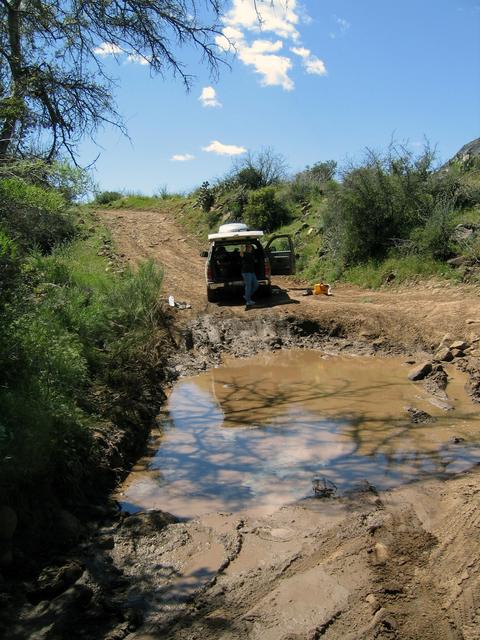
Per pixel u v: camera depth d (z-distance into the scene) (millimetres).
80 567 4277
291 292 15273
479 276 12859
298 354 10914
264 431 7277
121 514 5242
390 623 3645
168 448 6910
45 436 5008
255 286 13258
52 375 6223
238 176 27609
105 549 4707
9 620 3670
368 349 10781
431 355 10148
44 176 8672
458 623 3639
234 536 4816
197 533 4926
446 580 4074
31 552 4441
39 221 8789
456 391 8344
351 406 7969
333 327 11773
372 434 6930
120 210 34156
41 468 5012
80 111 10461
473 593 3896
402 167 16516
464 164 17609
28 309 6703
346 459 6277
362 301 13266
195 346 11477
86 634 3654
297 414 7809
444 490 5430
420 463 6074
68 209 9266
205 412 8148
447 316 11086
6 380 5438
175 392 9172
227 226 14508
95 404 7121
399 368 9648
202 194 28344
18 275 6949
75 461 5543
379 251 16406
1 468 4469
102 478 5871
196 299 14305
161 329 11828
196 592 4105
